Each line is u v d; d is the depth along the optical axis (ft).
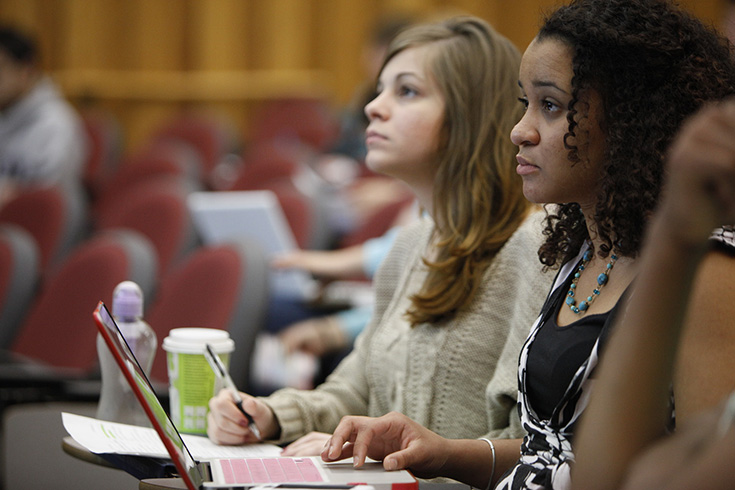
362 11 49.67
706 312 5.40
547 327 7.38
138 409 9.77
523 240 9.43
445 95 10.16
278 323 18.84
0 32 34.14
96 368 14.78
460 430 9.50
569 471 6.81
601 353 6.67
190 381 9.93
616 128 6.54
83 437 8.07
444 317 9.80
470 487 7.70
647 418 4.15
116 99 50.85
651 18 6.57
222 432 9.38
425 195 10.62
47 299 16.07
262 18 50.29
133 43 50.85
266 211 17.47
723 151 3.61
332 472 7.54
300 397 10.25
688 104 6.46
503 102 10.09
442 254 10.11
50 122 34.09
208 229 18.16
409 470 7.88
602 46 6.59
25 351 15.93
